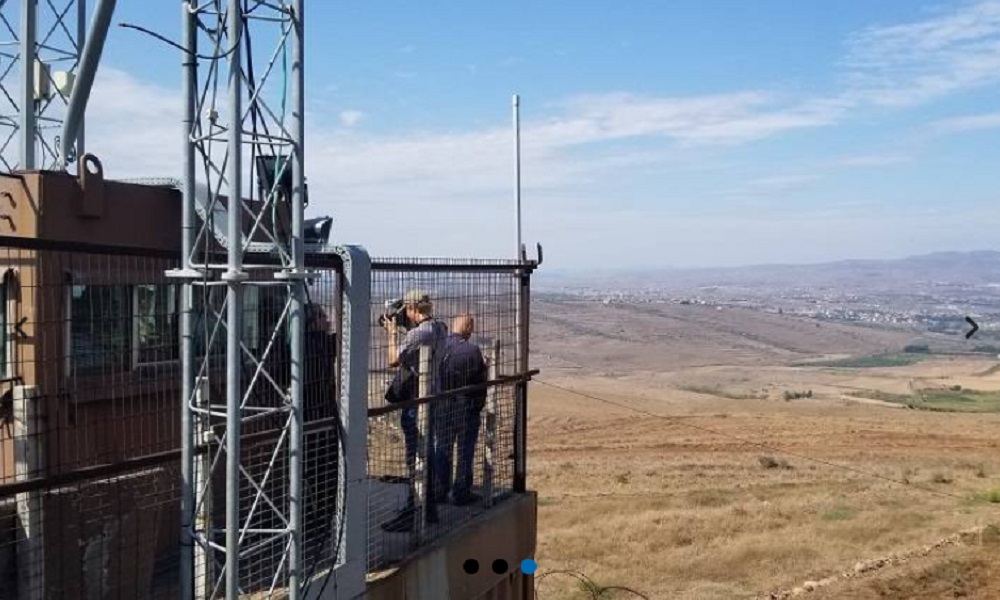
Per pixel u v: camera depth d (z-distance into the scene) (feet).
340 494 23.08
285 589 21.75
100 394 20.58
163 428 21.99
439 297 27.43
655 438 133.49
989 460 121.80
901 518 91.50
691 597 67.56
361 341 23.68
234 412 18.80
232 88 18.70
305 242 23.34
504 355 30.91
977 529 87.15
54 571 19.17
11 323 19.89
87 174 20.66
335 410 23.39
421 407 26.61
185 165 19.16
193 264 19.25
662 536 82.84
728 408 166.30
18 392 19.22
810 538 83.71
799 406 173.88
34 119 27.12
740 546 80.43
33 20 26.86
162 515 21.48
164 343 22.11
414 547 26.05
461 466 29.09
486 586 29.12
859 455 123.85
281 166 20.47
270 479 22.81
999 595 70.33
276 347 22.77
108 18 23.86
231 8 18.76
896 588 71.10
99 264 20.80
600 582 70.23
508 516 30.60
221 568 21.25
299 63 20.13
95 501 20.02
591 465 114.21
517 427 32.07
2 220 20.22
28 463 19.08
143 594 20.81
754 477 109.60
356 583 23.30
